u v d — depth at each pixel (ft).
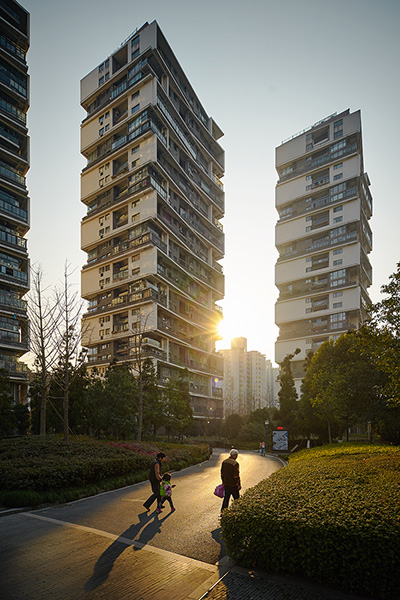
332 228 284.41
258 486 31.12
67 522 30.01
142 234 185.88
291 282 299.99
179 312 212.23
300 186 303.27
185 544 25.22
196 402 226.38
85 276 211.61
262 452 127.44
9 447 53.62
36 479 38.27
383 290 52.60
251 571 20.56
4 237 138.41
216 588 18.47
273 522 20.59
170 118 201.67
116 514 33.17
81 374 104.63
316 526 19.45
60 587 18.44
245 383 546.67
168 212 202.18
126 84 198.80
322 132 301.84
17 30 152.56
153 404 124.36
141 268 185.37
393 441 96.37
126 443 75.46
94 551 23.34
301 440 149.18
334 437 134.21
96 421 105.50
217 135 270.67
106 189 205.77
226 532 22.09
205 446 108.17
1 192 141.59
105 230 204.23
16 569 20.45
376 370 88.17
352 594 18.11
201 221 242.78
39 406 102.06
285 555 19.99
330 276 281.13
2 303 132.16
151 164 185.88
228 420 211.00
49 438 65.21
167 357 192.03
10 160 148.46
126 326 188.24
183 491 47.01
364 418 91.56
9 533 26.89
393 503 22.21
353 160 282.15
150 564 21.50
